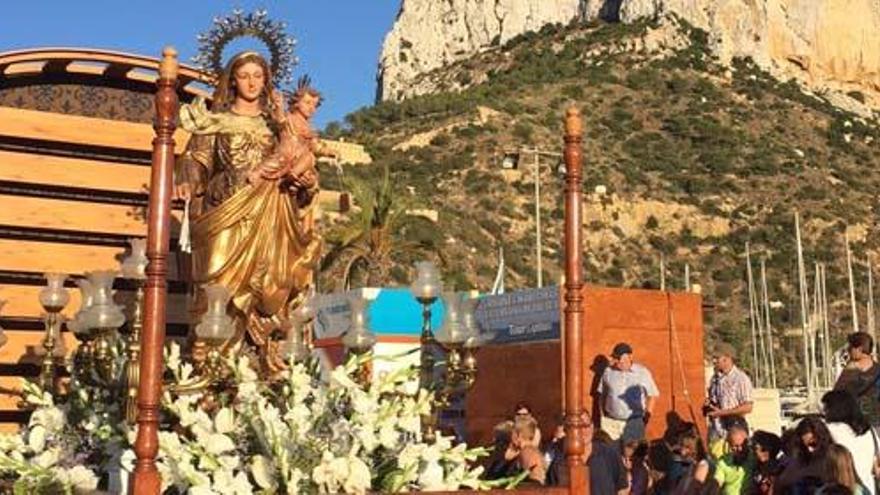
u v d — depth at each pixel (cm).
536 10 15038
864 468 859
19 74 855
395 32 15800
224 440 555
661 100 11338
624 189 9775
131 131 846
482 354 1307
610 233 9400
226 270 717
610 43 13088
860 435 867
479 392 1306
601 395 1176
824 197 9788
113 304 655
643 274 9056
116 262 847
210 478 553
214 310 635
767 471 1006
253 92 784
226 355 676
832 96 13512
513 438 848
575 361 651
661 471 1104
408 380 661
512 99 11056
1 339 688
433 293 712
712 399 1246
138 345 611
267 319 737
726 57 12912
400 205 2728
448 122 10131
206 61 811
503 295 1299
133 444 554
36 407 698
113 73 888
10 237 821
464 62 14875
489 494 583
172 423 598
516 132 10038
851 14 14125
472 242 8138
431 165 9419
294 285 750
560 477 676
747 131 10894
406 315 1269
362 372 693
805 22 13825
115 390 654
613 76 11919
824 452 823
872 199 9956
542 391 1214
